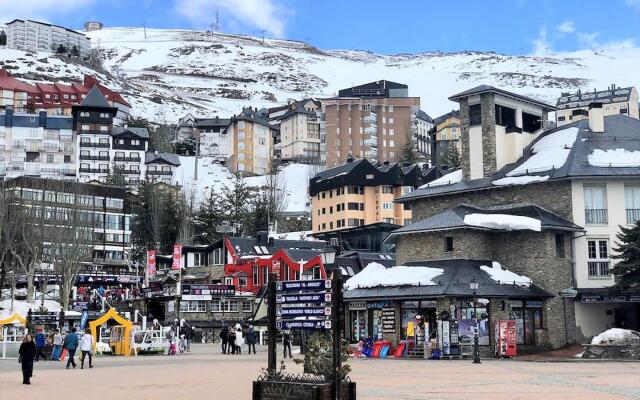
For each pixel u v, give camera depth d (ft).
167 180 550.36
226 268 286.46
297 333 208.64
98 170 530.68
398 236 181.47
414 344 156.35
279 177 595.47
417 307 162.81
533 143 198.18
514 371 109.50
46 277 252.83
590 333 170.81
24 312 241.35
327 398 58.90
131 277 303.89
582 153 179.01
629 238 156.04
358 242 359.87
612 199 174.50
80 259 259.60
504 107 197.98
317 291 63.77
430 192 198.59
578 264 172.86
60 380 96.22
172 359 152.56
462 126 199.21
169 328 183.11
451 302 156.25
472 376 99.40
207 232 398.62
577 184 173.99
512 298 161.99
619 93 557.74
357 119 614.75
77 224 265.13
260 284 273.54
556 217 174.29
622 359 139.44
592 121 188.03
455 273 161.38
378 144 619.67
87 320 190.90
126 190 412.16
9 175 513.04
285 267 263.49
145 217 388.57
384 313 167.32
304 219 487.61
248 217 442.09
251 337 175.52
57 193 278.05
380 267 184.24
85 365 131.95
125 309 281.95
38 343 152.66
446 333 148.97
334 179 435.12
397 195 429.79
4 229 248.73
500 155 193.16
